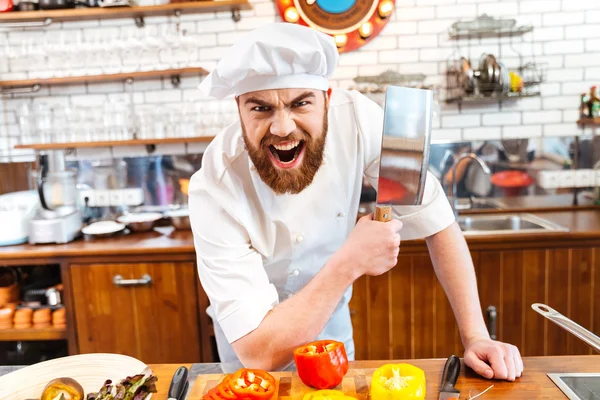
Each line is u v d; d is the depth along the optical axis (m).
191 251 2.26
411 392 0.80
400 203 1.03
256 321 1.02
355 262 1.02
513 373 0.93
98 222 2.61
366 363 1.00
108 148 2.88
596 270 2.21
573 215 2.60
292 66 0.94
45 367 0.98
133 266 2.28
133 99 2.89
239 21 2.80
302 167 1.03
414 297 2.28
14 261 2.28
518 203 2.80
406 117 0.99
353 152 1.25
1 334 2.36
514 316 2.25
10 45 2.86
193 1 2.61
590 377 0.93
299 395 0.89
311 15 2.73
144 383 0.87
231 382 0.88
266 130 0.99
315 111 1.00
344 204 1.28
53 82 2.77
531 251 2.21
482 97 2.60
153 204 2.90
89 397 0.88
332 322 1.45
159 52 2.83
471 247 2.22
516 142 2.77
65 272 2.29
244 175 1.18
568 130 2.81
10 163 2.89
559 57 2.77
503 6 2.74
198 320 2.30
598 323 2.24
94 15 2.71
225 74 0.96
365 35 2.72
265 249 1.23
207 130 2.78
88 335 2.33
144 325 2.32
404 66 2.79
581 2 2.73
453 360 0.97
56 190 2.46
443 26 2.76
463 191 2.81
